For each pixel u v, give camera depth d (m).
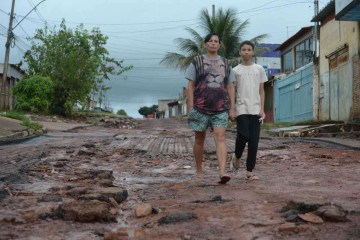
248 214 4.05
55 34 33.62
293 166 8.05
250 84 6.22
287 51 32.38
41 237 3.38
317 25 21.94
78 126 22.91
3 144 12.17
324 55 20.56
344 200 4.67
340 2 15.51
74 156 9.48
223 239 3.29
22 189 5.43
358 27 16.78
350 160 8.77
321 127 16.17
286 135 16.34
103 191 4.86
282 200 4.68
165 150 11.02
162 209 4.36
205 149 10.77
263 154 10.01
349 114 17.73
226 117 5.86
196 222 3.79
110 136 16.28
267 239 3.27
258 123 6.30
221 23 32.31
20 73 41.47
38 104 28.52
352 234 3.34
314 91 22.00
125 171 7.58
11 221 3.78
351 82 17.45
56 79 30.33
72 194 4.98
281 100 29.09
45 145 11.93
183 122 33.62
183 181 6.32
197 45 33.00
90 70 31.66
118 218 4.04
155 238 3.34
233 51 33.31
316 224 3.62
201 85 5.82
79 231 3.57
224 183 5.87
